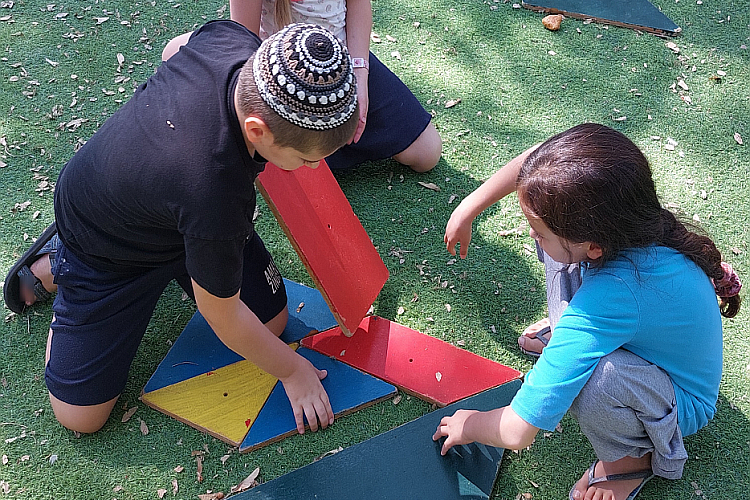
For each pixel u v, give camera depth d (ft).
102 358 5.15
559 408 4.27
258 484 5.11
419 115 7.23
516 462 5.25
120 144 4.32
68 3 9.28
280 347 5.17
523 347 5.95
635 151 4.08
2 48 8.59
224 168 3.97
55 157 7.41
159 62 8.52
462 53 8.84
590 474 5.01
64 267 5.18
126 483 5.13
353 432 5.43
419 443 5.23
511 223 6.97
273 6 6.43
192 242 4.08
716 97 8.27
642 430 4.56
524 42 8.99
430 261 6.66
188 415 5.46
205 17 9.16
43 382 5.73
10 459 5.23
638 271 4.19
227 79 4.10
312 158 3.93
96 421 5.30
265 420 5.42
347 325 5.62
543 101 8.25
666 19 9.23
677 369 4.62
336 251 5.78
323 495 4.96
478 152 7.69
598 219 3.97
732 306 5.07
